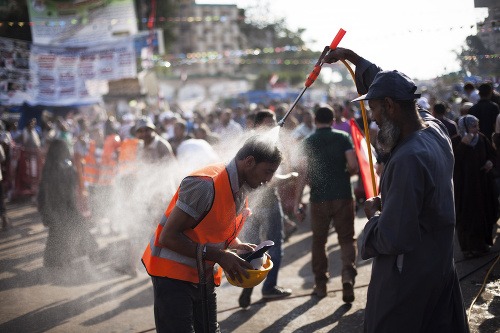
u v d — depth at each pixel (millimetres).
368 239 2627
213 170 2877
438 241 2576
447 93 9922
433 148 2547
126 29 13648
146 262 3041
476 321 4180
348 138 4984
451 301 2705
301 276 5848
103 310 5098
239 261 2758
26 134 11984
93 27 13492
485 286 4871
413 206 2443
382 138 2639
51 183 6477
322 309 4797
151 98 24516
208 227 2830
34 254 7273
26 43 12680
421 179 2457
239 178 2805
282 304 4988
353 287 4910
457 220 5809
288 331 4410
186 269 2914
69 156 6617
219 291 5488
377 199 2881
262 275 2809
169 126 13625
